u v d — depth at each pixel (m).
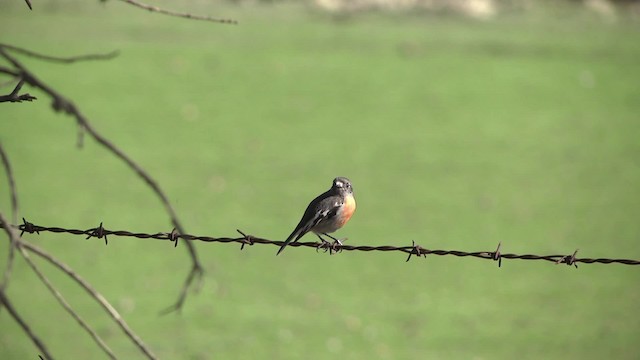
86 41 70.56
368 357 27.38
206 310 31.17
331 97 62.12
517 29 78.69
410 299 33.06
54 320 30.09
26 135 53.41
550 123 58.78
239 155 50.88
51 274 34.38
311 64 68.56
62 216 40.97
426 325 30.59
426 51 72.38
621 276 36.09
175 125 55.97
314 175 47.69
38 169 47.44
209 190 44.94
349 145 53.06
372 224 40.84
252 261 36.47
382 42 73.94
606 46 75.50
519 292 34.19
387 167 49.44
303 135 54.91
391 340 29.06
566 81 66.69
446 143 54.09
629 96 64.56
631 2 84.88
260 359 26.97
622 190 47.03
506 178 48.38
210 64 67.75
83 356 27.03
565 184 47.78
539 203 44.69
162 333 29.06
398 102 61.62
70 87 61.84
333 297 32.91
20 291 32.69
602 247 39.16
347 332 29.56
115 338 28.62
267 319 30.50
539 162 51.44
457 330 30.17
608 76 68.25
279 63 68.38
